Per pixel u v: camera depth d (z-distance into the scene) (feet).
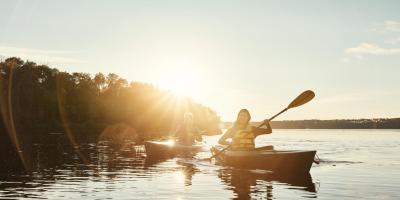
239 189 25.02
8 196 22.75
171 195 23.07
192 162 41.16
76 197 22.45
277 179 29.25
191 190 24.67
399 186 26.30
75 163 39.99
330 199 22.12
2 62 197.36
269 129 39.37
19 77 200.75
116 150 57.52
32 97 202.90
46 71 231.09
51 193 23.63
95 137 104.99
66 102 228.43
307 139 102.32
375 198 22.40
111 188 25.35
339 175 31.55
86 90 241.35
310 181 28.27
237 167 36.45
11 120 189.26
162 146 50.01
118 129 204.95
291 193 23.81
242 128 38.47
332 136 131.75
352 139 103.14
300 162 33.22
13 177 30.19
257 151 36.73
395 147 66.80
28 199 21.94
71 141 82.17
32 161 41.73
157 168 35.78
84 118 225.76
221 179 29.07
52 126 203.41
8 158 44.70
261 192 24.11
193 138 57.52
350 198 22.43
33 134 121.90
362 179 29.40
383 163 40.57
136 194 23.31
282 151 35.58
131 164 39.32
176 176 30.73
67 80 236.63
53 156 47.32
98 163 40.14
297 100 39.78
